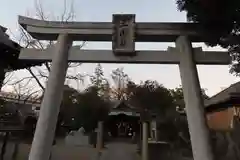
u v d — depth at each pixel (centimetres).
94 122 2155
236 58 687
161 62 709
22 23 746
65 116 2255
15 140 1388
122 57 708
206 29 687
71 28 732
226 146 1186
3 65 843
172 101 2030
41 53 721
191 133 626
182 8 665
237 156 1127
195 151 607
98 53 714
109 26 721
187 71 679
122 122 2725
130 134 2730
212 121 2166
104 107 2267
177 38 721
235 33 661
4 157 1103
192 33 713
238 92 1230
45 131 627
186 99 659
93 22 729
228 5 581
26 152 1237
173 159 1137
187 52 697
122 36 707
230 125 1672
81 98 2234
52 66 689
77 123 2164
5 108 1418
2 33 785
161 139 1462
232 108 1645
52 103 655
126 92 3303
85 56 712
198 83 673
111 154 1391
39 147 612
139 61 707
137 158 1279
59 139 2064
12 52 807
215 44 721
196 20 689
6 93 2562
